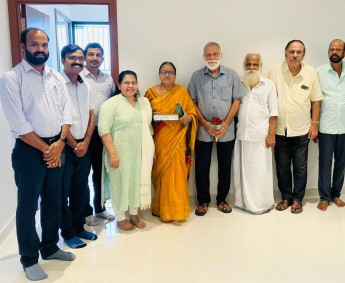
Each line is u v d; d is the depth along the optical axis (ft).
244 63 9.70
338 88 9.94
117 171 8.53
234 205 10.53
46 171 6.66
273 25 10.43
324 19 10.63
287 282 6.50
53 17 14.80
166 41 10.03
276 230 8.82
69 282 6.56
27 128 6.06
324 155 10.34
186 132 9.71
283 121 10.02
